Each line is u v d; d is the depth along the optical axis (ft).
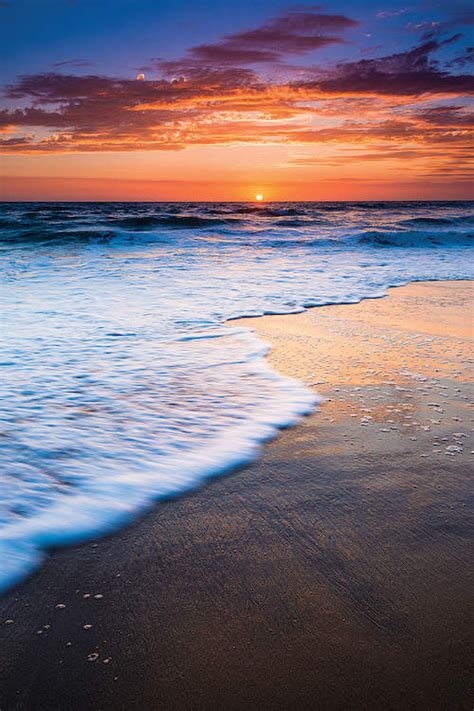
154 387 13.50
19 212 128.57
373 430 10.98
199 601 6.11
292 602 6.08
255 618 5.83
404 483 8.87
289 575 6.57
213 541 7.29
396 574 6.57
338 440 10.51
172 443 10.29
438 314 22.86
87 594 6.22
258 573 6.61
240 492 8.57
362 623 5.74
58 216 108.47
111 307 24.31
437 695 4.83
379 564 6.78
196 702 4.78
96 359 15.93
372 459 9.73
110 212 129.08
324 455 9.87
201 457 9.74
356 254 51.65
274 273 37.06
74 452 9.80
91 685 4.94
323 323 21.09
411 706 4.72
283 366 15.39
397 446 10.25
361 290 29.48
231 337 18.79
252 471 9.27
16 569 6.61
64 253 51.26
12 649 5.35
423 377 14.37
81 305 24.75
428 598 6.13
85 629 5.65
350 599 6.13
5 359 15.75
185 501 8.29
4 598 6.11
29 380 13.88
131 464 9.41
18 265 41.34
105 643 5.45
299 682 4.98
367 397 12.87
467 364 15.53
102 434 10.62
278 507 8.14
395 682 4.97
